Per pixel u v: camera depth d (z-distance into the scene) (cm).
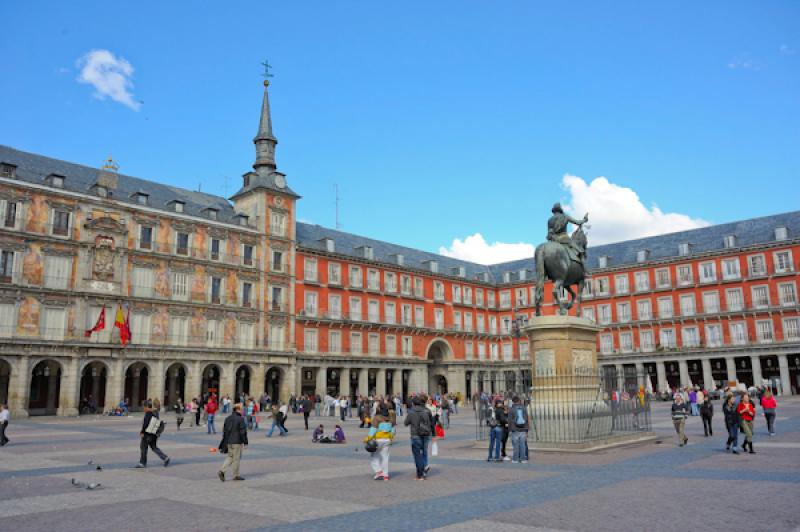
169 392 6050
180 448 2389
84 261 5225
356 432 3319
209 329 5938
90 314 5225
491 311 9194
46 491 1348
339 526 984
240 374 6369
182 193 6500
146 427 1772
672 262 7856
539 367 2109
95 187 5409
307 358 6656
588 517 1017
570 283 2281
